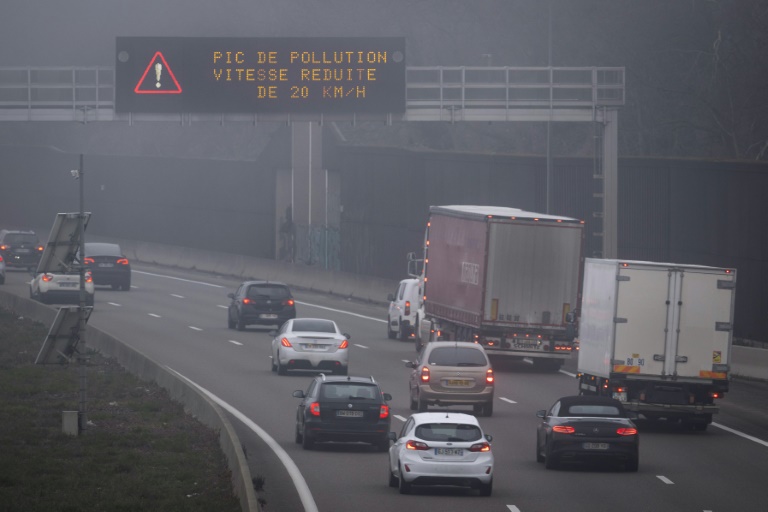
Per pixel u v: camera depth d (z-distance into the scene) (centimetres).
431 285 17288
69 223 10325
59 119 17738
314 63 18050
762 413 13050
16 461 9419
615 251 18500
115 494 8112
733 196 18512
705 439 11256
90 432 10988
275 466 9400
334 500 8025
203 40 17975
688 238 19612
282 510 7675
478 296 15338
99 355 17050
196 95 17962
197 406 11869
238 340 18762
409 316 19250
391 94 18075
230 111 18038
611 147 18438
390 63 18050
